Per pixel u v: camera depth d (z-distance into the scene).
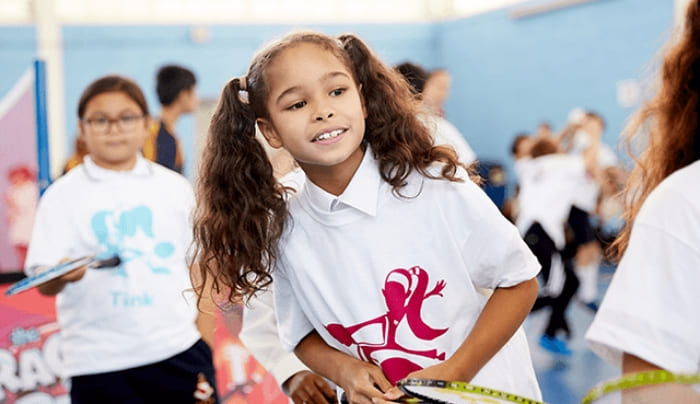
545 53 9.20
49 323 2.62
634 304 0.92
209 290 1.60
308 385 1.59
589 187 4.91
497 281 1.36
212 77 11.06
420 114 1.42
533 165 4.91
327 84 1.26
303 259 1.39
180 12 11.28
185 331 2.35
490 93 10.55
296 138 1.27
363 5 11.93
